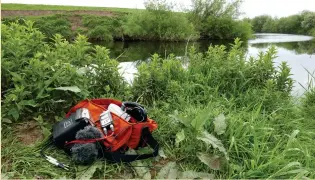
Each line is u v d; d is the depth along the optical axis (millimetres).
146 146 3270
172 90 4504
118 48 17469
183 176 2836
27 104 3416
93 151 2859
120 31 23859
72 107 3693
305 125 4211
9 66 3762
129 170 2932
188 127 3260
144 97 4434
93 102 3600
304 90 5664
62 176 2738
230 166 2914
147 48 17766
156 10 24000
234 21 28844
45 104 3699
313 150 3424
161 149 3271
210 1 28438
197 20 28391
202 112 3551
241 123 3465
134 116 3488
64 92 3771
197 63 5637
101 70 4316
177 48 18062
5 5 27250
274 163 2912
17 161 2832
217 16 28609
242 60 5332
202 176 2852
